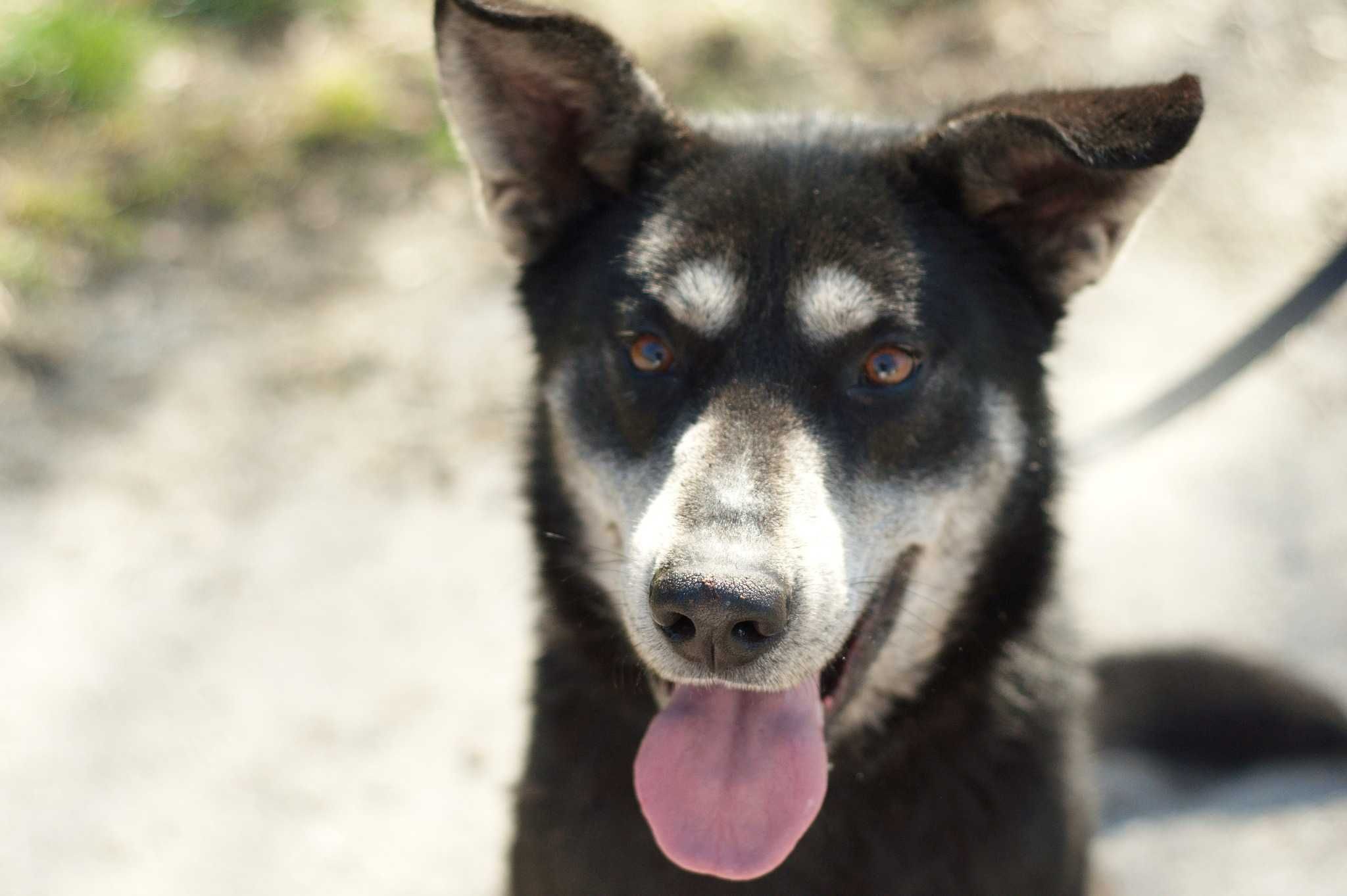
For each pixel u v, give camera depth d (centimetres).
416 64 149
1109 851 107
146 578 114
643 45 153
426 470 121
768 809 86
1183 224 148
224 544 116
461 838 105
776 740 87
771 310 88
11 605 112
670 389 89
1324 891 104
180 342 125
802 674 85
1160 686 110
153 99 141
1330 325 137
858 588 87
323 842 105
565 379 92
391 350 126
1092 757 101
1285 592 118
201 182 136
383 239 136
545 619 94
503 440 122
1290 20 172
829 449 87
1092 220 91
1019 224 91
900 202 91
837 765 92
